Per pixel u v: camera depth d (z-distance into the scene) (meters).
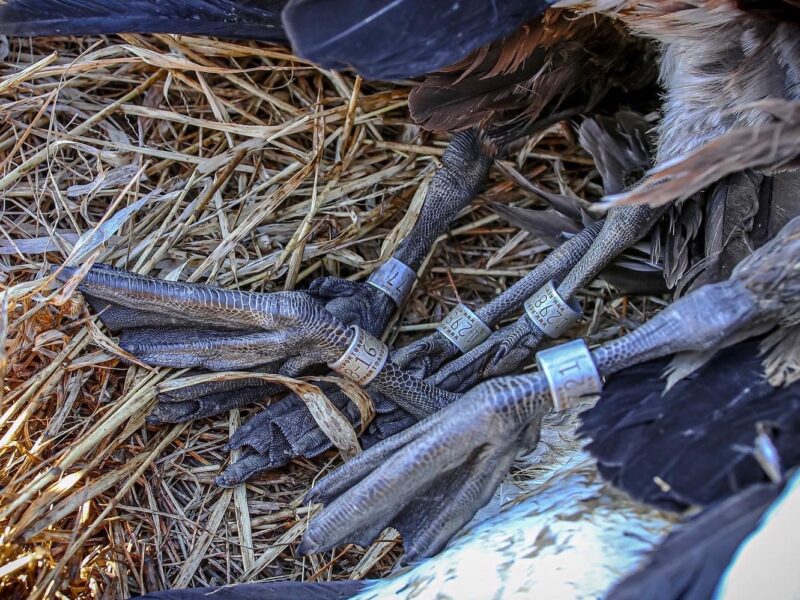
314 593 0.24
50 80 0.33
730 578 0.19
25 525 0.24
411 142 0.34
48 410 0.27
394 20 0.21
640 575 0.17
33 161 0.30
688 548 0.17
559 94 0.29
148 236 0.30
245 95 0.34
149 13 0.26
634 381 0.22
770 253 0.22
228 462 0.28
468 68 0.25
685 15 0.23
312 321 0.26
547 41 0.26
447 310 0.33
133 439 0.28
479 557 0.22
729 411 0.21
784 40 0.23
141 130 0.33
